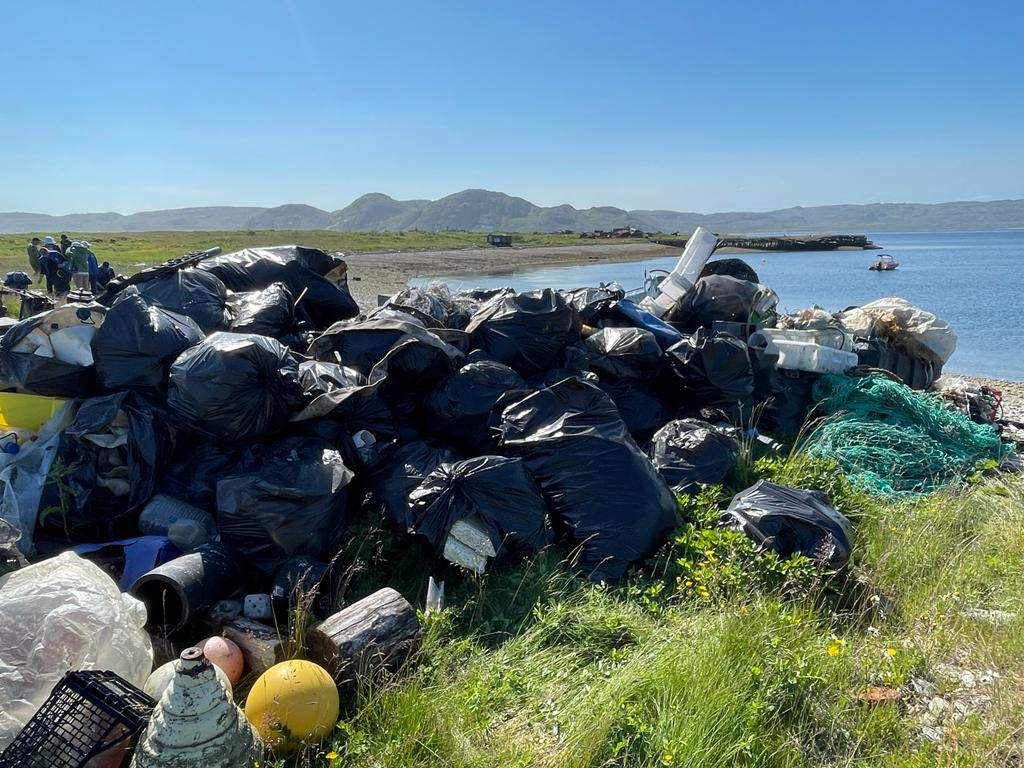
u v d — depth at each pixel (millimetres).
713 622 3361
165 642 3092
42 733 2213
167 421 4039
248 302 5359
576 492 4172
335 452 3955
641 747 2703
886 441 5957
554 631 3445
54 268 14562
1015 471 6203
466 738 2732
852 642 3578
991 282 34062
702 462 5000
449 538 3789
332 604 3492
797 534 4082
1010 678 3268
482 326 5602
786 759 2709
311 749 2643
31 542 3654
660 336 6348
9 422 4027
